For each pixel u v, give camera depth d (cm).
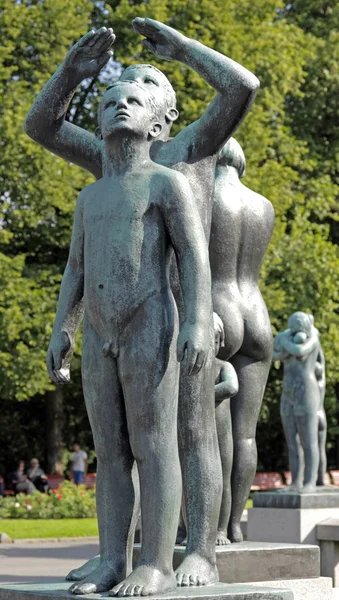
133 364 489
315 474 1288
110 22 2775
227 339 757
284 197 2830
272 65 2872
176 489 489
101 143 589
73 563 1391
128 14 2742
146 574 479
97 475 511
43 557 1491
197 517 570
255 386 787
